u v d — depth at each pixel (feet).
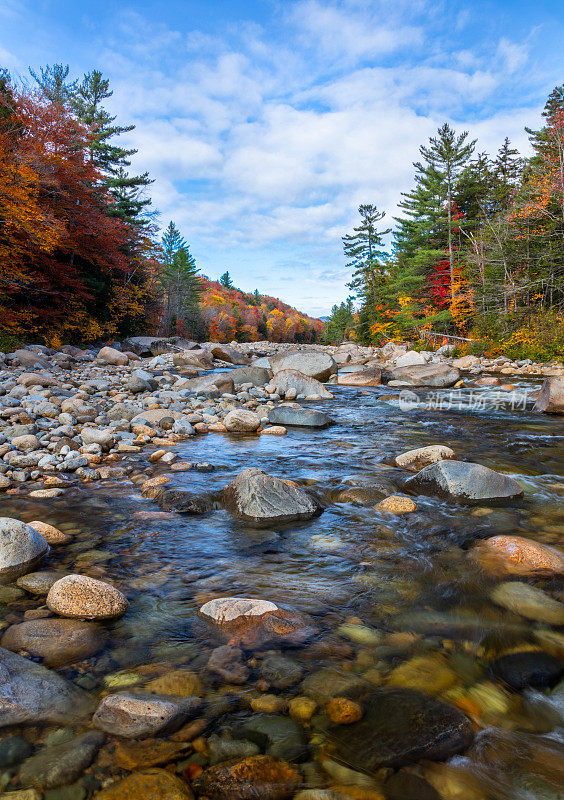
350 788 4.78
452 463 15.12
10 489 15.15
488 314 88.33
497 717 5.84
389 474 17.12
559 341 68.44
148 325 111.65
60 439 20.03
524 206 79.36
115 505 13.94
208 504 13.84
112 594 8.30
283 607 8.39
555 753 5.31
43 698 5.89
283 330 379.14
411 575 9.78
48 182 58.54
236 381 44.73
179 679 6.42
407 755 5.17
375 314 162.71
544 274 79.36
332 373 52.70
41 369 45.42
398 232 159.33
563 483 16.20
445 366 49.19
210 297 377.09
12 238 56.18
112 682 6.36
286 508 13.10
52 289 68.80
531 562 10.06
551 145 84.38
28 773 4.85
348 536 11.85
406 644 7.38
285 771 4.97
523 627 7.90
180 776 4.87
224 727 5.57
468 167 114.21
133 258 97.55
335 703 5.96
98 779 4.81
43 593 8.91
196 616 8.16
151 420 26.02
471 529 12.14
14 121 57.72
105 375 46.98
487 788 4.83
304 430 26.07
